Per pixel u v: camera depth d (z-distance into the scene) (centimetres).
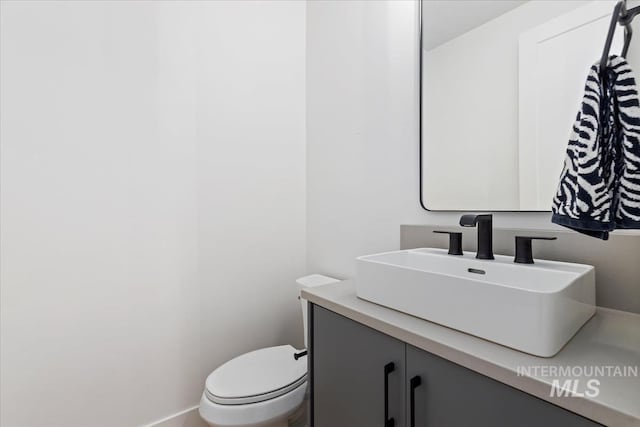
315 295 97
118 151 129
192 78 148
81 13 121
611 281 77
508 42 97
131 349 131
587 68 81
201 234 150
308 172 185
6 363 108
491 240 89
